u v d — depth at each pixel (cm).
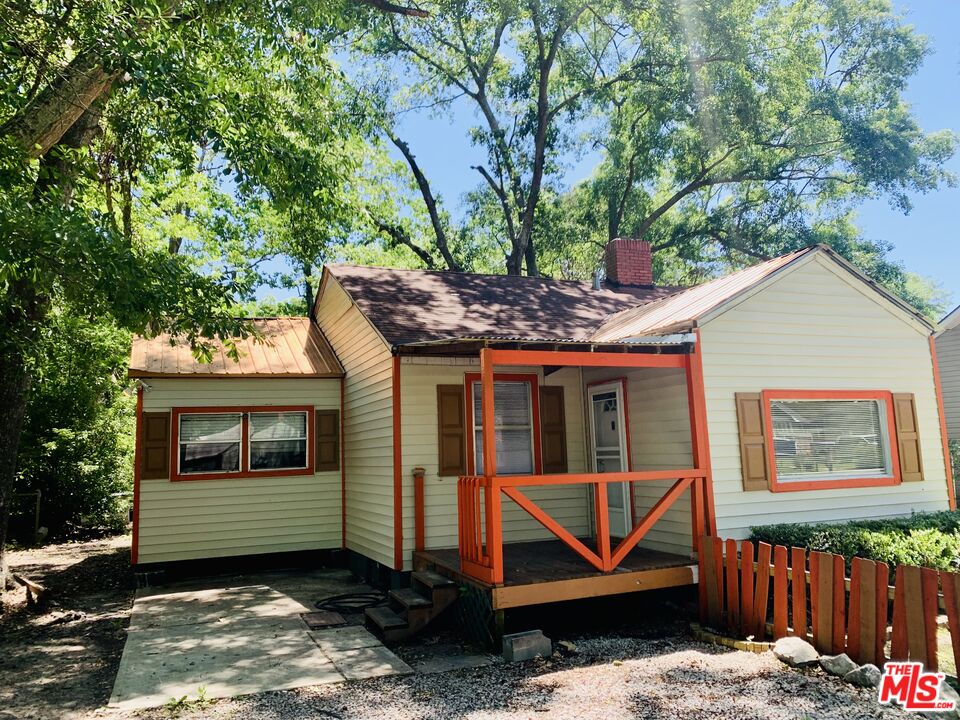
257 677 568
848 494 852
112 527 1617
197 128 862
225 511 1095
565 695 504
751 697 485
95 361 1306
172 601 896
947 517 847
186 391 1100
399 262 2691
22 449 1464
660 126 2303
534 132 2462
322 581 1023
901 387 913
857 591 543
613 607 760
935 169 2286
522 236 2369
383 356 953
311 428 1157
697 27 2005
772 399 826
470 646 662
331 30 1359
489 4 1947
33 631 756
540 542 934
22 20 728
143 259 719
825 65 2420
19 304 770
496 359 689
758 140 2216
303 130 1102
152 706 502
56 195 692
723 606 682
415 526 877
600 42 2394
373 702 502
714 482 777
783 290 856
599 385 964
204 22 891
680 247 2697
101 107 903
